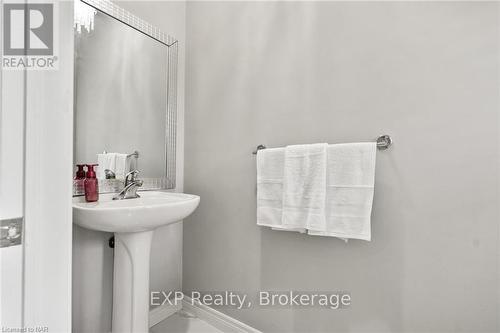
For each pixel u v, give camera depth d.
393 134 1.03
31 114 0.68
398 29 1.02
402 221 1.01
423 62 0.97
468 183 0.90
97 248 1.27
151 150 1.52
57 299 0.72
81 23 1.19
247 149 1.44
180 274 1.72
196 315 1.64
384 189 1.05
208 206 1.60
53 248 0.71
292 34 1.29
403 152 1.01
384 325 1.05
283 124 1.31
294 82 1.28
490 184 0.86
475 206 0.88
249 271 1.43
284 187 1.19
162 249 1.60
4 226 0.64
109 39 1.31
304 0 1.25
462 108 0.90
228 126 1.51
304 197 1.14
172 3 1.63
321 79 1.20
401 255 1.02
